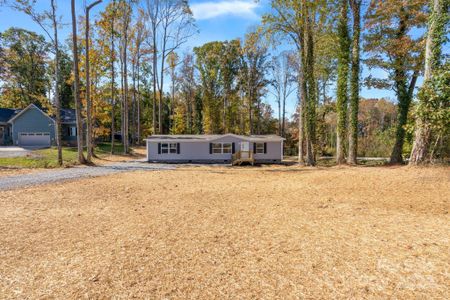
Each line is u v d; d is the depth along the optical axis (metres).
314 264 3.47
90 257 3.75
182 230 4.92
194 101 42.50
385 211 5.82
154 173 13.99
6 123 29.55
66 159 18.91
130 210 6.39
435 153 11.61
